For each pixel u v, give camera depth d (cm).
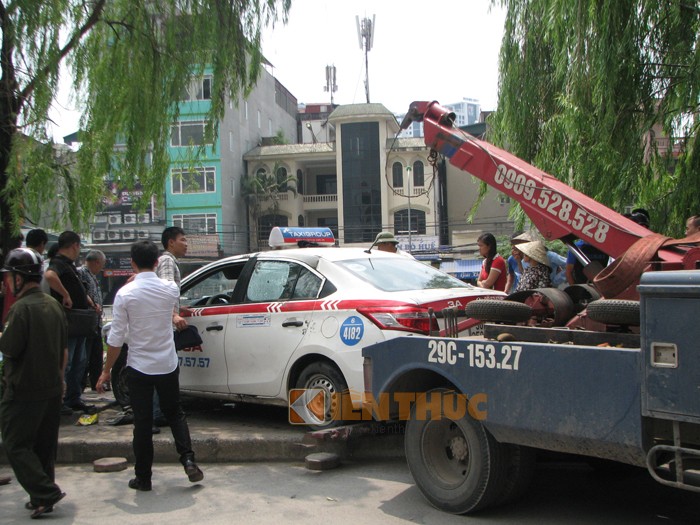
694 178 786
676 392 323
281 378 627
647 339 336
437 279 659
